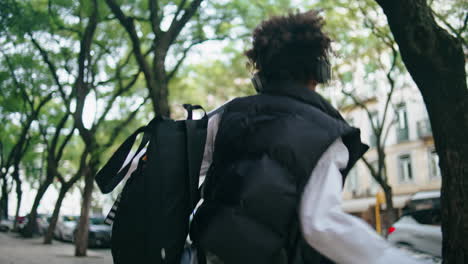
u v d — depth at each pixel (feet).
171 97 69.77
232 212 3.44
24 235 90.84
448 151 14.02
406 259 3.21
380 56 57.16
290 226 3.51
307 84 4.21
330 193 3.41
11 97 64.39
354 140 3.73
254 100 4.07
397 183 100.58
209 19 48.85
